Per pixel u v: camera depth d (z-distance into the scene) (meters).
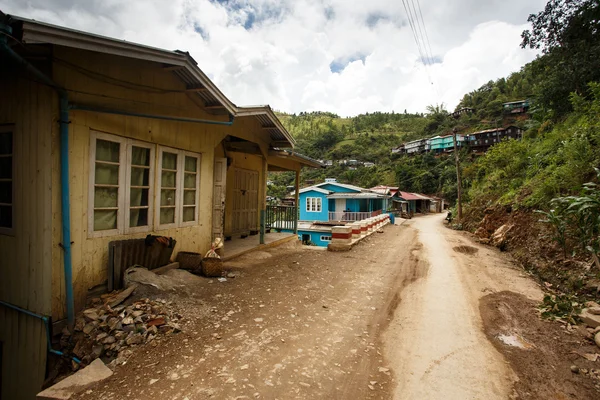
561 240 7.29
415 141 65.19
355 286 6.33
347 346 3.76
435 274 7.57
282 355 3.45
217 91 6.05
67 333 3.85
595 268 6.23
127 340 3.50
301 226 25.09
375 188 39.22
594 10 14.59
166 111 5.68
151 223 5.48
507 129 49.09
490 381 3.10
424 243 13.38
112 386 2.83
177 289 4.88
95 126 4.39
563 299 5.20
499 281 6.96
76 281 4.16
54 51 3.79
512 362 3.47
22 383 4.03
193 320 4.14
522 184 14.81
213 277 6.02
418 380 3.09
